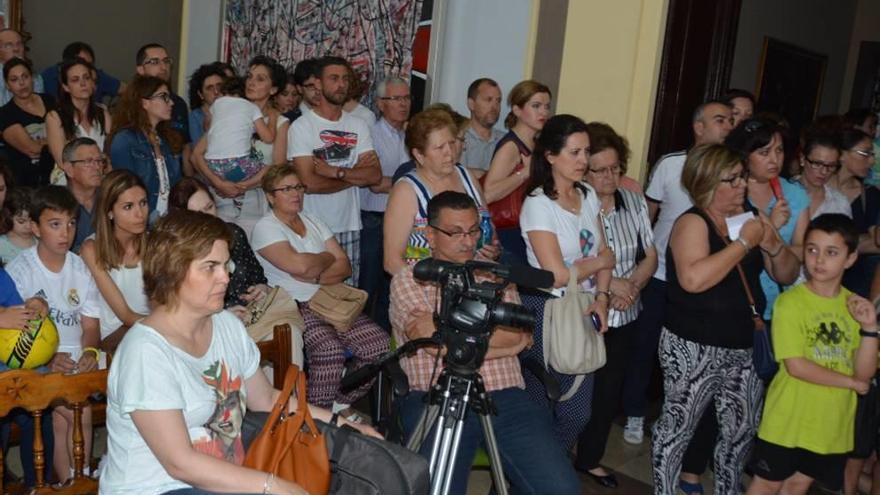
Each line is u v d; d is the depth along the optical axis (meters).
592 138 3.37
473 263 2.29
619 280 3.41
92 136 4.61
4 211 3.24
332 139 4.48
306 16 6.00
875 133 5.34
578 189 3.21
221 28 6.68
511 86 4.89
